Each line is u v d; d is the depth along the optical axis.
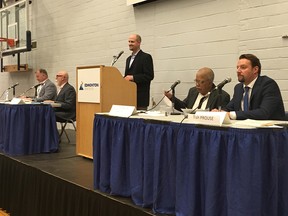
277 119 2.68
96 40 6.12
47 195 3.13
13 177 3.74
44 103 4.30
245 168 1.72
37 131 4.21
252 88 2.78
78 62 6.59
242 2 3.96
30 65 8.05
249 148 1.72
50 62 7.39
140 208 2.26
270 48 3.72
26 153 4.12
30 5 7.86
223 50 4.18
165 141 2.18
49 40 7.37
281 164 1.88
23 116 4.09
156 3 5.00
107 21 5.87
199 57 4.45
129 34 5.47
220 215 1.88
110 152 2.61
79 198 2.74
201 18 4.41
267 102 2.61
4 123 4.24
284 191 1.88
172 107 3.04
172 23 4.79
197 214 2.00
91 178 2.96
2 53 8.34
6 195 3.84
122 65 5.59
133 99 3.75
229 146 1.79
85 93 3.76
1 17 8.43
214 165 1.86
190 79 4.58
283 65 3.61
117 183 2.48
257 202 1.72
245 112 2.46
